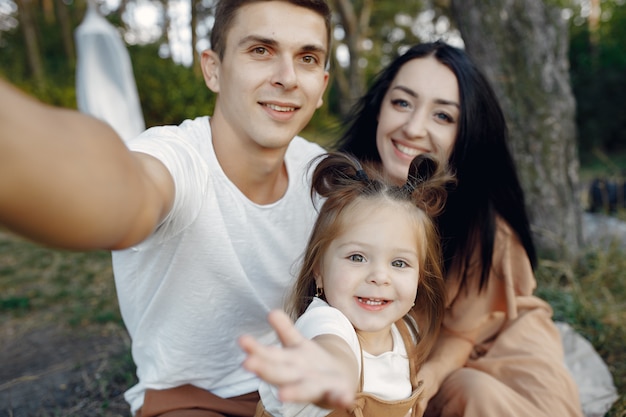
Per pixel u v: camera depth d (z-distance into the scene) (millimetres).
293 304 1604
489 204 2123
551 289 3445
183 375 1649
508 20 3758
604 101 13461
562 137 3896
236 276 1552
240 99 1537
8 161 618
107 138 758
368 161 2289
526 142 3846
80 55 7055
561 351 2195
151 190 893
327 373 694
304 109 1591
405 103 2135
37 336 3598
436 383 1920
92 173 698
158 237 1312
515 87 3801
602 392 2480
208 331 1601
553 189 3900
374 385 1485
